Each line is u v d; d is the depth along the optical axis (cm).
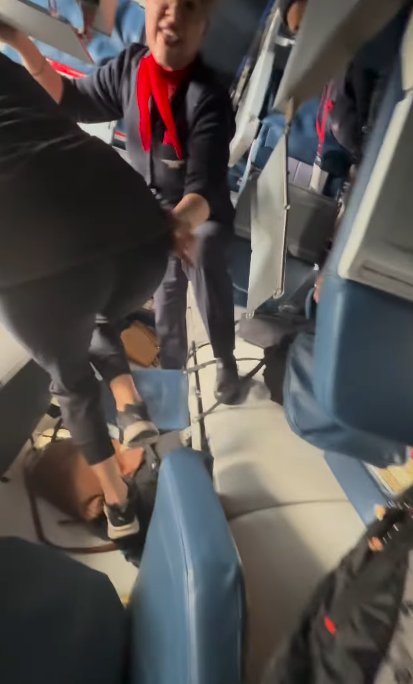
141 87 111
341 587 69
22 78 85
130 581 144
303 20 88
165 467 111
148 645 100
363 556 69
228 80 124
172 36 101
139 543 139
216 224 128
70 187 84
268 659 80
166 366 176
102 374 121
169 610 90
